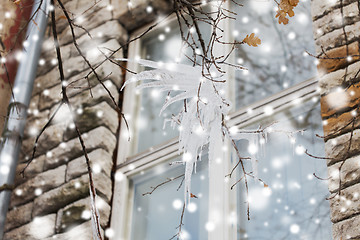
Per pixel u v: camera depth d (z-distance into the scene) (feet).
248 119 13.08
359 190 10.28
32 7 18.04
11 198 15.39
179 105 15.31
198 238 12.70
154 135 15.23
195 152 9.83
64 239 13.78
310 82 12.64
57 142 15.64
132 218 13.97
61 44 17.74
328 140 11.16
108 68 16.17
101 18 17.43
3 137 15.81
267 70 13.98
